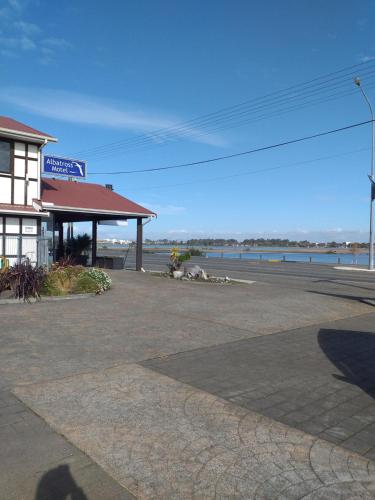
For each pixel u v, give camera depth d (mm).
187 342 7641
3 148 16078
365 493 3139
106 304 11305
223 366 6258
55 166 22672
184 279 17969
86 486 3207
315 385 5516
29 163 16719
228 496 3104
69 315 9695
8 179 16172
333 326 9695
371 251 32344
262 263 39656
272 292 14930
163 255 52406
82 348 7016
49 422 4238
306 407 4770
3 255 15703
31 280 11602
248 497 3094
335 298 14148
